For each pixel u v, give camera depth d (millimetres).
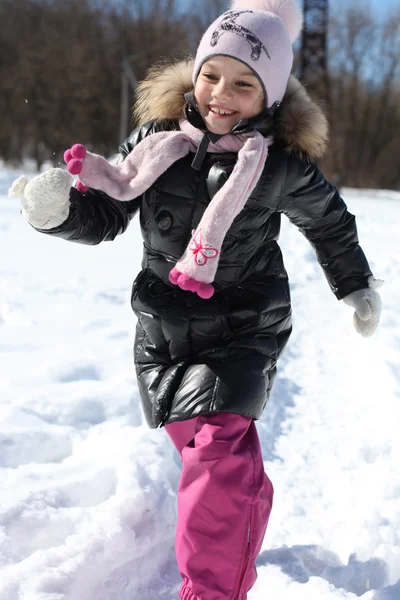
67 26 52375
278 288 2346
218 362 2246
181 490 2156
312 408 4070
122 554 2365
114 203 2332
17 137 49531
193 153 2266
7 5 51625
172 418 2193
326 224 2426
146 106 2467
